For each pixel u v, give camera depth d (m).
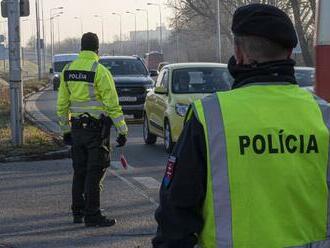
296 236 3.22
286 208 3.23
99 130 9.41
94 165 9.52
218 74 17.83
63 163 16.06
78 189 9.87
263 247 3.17
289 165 3.24
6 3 17.47
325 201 3.33
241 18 3.39
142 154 17.64
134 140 20.88
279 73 3.38
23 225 9.91
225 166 3.21
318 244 3.28
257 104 3.30
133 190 12.64
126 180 13.73
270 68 3.36
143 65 27.75
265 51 3.35
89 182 9.60
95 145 9.45
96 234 9.36
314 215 3.29
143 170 15.00
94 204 9.70
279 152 3.24
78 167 9.80
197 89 17.31
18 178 14.03
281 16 3.36
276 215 3.21
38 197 12.01
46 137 19.14
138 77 26.44
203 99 3.36
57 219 10.27
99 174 9.62
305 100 3.40
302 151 3.29
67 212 10.74
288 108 3.33
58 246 8.75
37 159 16.59
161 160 16.47
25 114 29.92
